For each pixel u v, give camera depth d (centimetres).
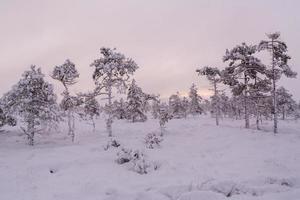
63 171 1938
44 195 1445
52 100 3095
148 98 4075
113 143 2808
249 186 1391
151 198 1262
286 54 3669
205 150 2666
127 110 5894
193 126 4503
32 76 2983
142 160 1997
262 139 3114
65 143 3228
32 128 3045
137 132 4056
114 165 2097
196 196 1241
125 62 3584
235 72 3953
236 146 2773
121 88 3553
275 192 1345
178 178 1655
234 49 4088
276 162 2027
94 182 1606
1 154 2492
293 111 7944
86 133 3941
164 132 3922
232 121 6469
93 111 3912
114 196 1318
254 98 4059
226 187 1370
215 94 5034
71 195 1433
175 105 8031
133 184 1566
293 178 1524
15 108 2947
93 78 3603
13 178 1766
